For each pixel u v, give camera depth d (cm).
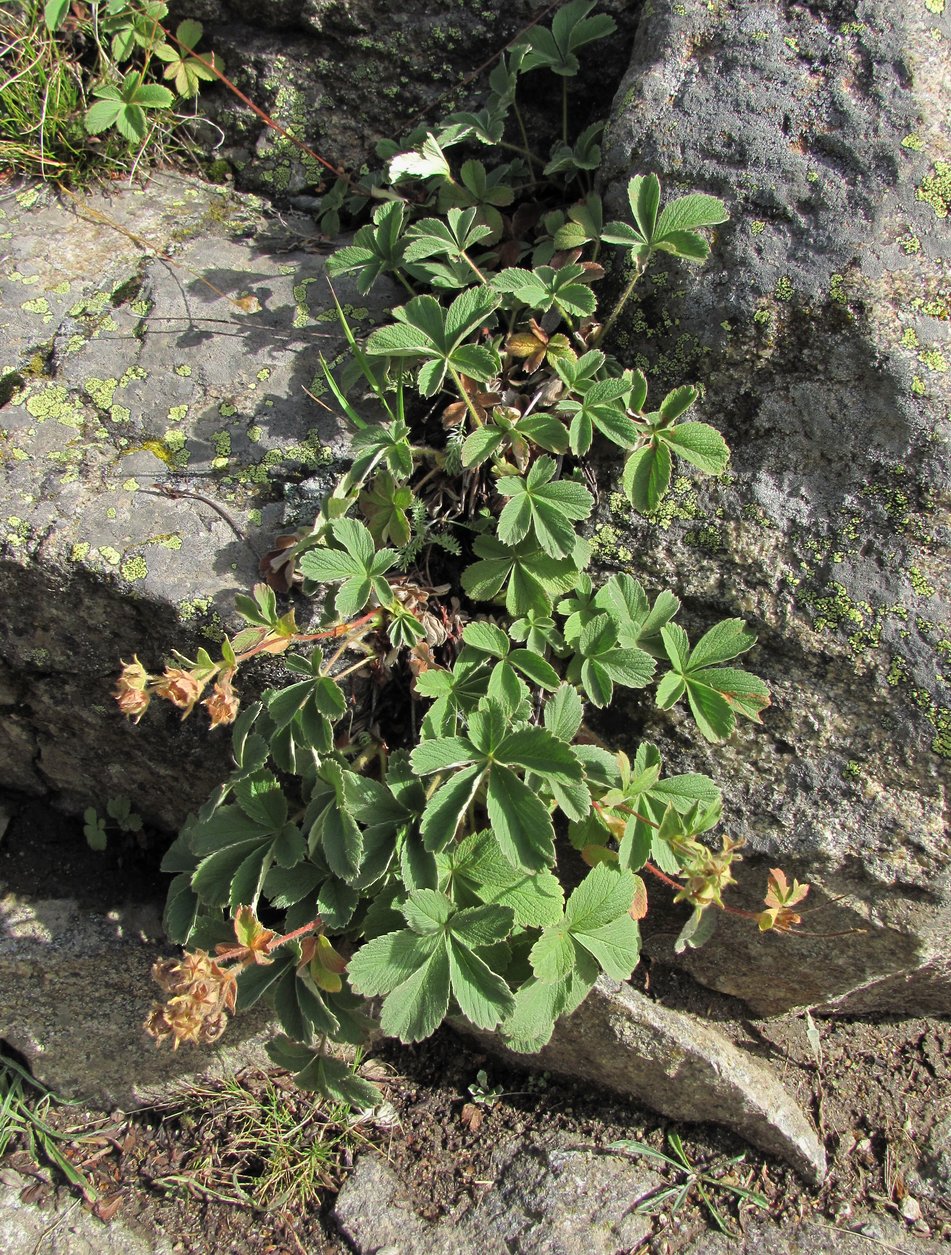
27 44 63
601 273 52
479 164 57
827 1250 55
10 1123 61
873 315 49
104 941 60
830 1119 59
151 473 53
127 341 57
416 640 49
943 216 50
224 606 50
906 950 52
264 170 66
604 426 49
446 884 46
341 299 59
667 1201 57
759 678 50
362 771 52
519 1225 56
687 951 57
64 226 62
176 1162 60
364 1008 56
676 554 52
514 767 48
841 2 52
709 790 48
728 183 51
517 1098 61
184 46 64
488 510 52
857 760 50
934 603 49
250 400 55
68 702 56
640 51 56
